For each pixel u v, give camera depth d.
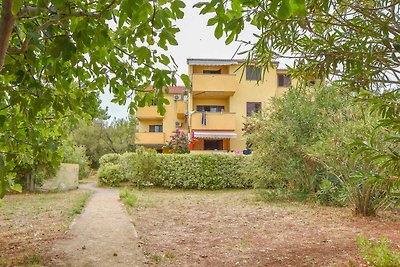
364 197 9.12
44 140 4.93
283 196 12.45
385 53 2.31
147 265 4.94
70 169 17.14
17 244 5.89
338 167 8.46
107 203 11.23
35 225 7.50
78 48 2.79
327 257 5.41
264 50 2.67
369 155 2.50
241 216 9.24
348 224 8.14
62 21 3.12
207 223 8.22
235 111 24.48
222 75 24.12
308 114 11.14
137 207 10.55
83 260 5.07
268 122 12.34
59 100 3.95
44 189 15.84
